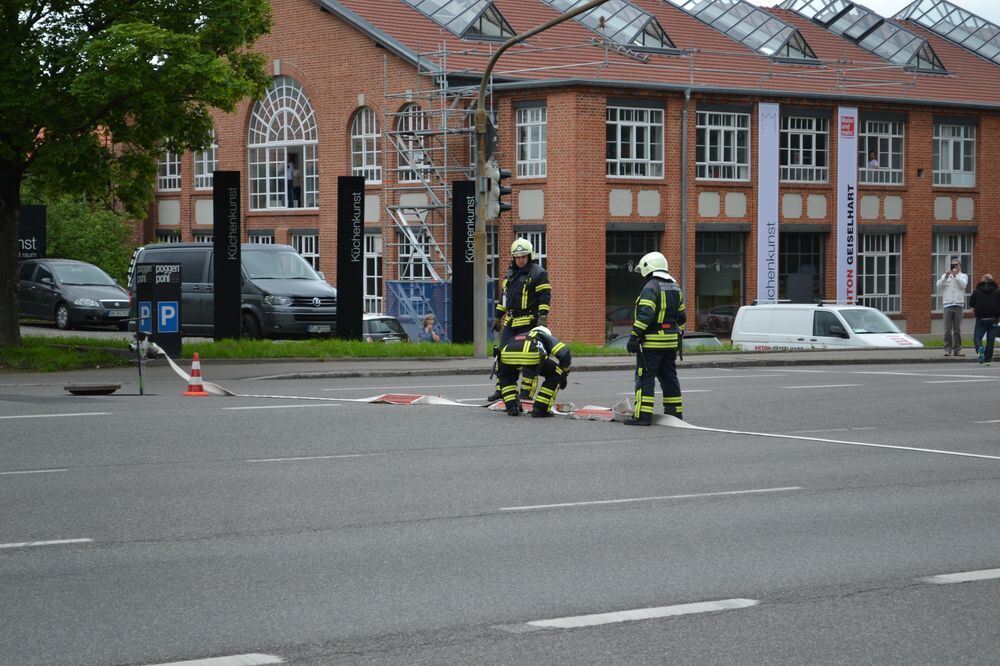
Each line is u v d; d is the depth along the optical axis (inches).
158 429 543.5
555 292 1681.8
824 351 1203.2
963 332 2020.2
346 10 1823.3
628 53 1812.3
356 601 270.8
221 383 808.9
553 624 254.2
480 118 1027.9
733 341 1353.3
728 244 1807.3
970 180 2023.9
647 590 282.7
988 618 263.3
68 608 263.3
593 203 1673.2
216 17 948.0
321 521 358.6
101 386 703.7
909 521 369.4
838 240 1870.1
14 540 329.4
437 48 1777.8
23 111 867.4
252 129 1991.9
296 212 1931.6
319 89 1888.5
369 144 1846.7
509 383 622.5
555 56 1812.3
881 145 1942.7
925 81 2063.2
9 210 953.5
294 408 634.8
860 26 2175.2
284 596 274.5
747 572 301.3
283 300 1205.1
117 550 318.7
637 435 559.5
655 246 1747.0
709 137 1775.3
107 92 850.1
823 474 458.0
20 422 558.3
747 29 2016.5
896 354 1173.7
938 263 2001.7
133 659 229.3
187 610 262.4
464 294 1196.5
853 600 276.7
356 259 1130.7
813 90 1886.1
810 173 1868.8
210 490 406.0
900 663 231.8
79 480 420.8
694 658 233.0
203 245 1283.2
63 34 898.7
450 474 444.5
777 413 663.8
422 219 1777.8
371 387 788.0
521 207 1710.1
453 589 281.9
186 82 877.2
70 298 1540.4
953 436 578.6
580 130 1660.9
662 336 591.2
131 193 1015.0
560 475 445.7
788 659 233.1
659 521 364.2
